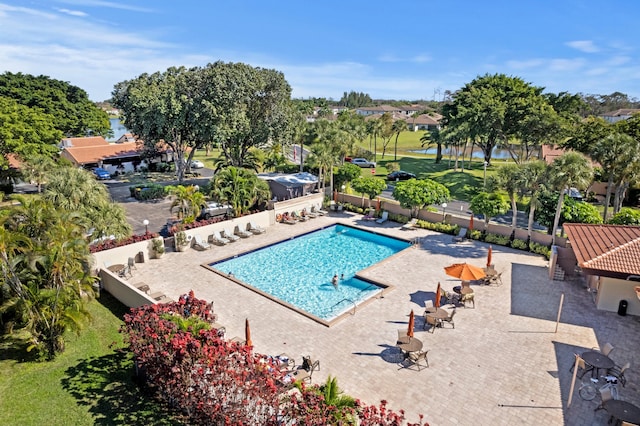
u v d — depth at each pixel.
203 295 20.95
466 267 20.28
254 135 45.81
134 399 13.20
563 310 19.44
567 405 13.05
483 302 20.31
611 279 19.00
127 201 40.91
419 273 24.02
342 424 9.77
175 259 25.89
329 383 11.18
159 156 59.31
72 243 15.52
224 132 41.59
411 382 14.16
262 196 34.25
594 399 13.33
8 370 14.73
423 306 19.88
